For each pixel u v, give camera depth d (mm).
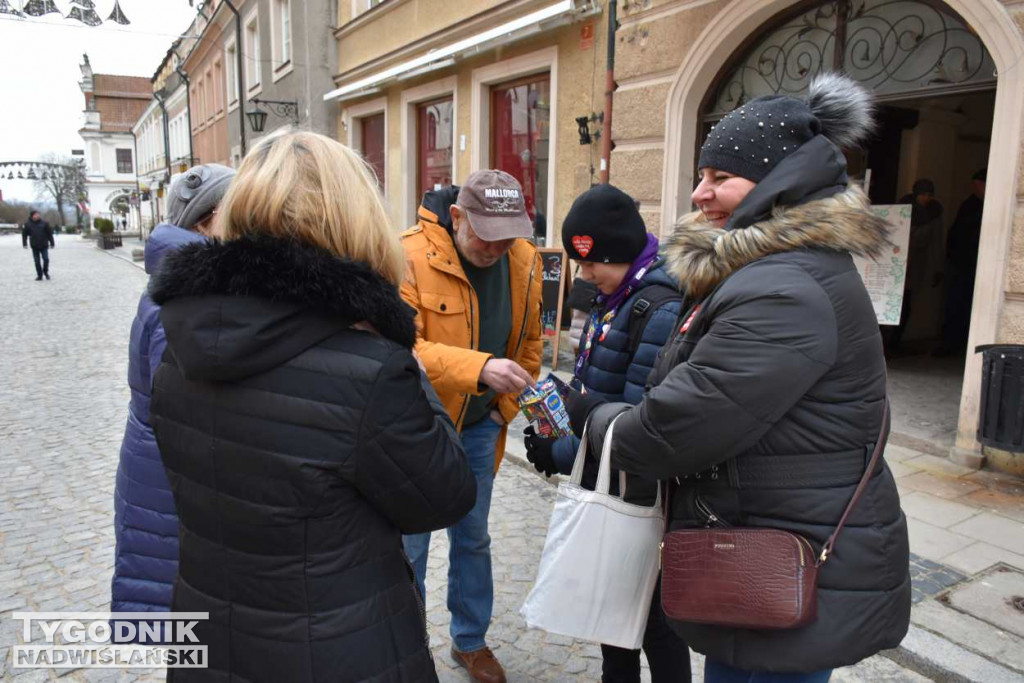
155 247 1854
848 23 5051
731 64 5871
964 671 2426
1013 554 3234
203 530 1227
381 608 1220
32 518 3801
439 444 1235
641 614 1670
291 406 1122
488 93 9250
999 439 3861
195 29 24062
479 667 2459
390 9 11172
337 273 1104
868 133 1506
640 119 6398
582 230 1871
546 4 7812
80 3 8516
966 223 6980
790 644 1291
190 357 1112
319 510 1144
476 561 2449
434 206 2199
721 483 1376
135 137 54156
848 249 1283
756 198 1342
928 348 7719
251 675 1184
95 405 6195
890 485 1372
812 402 1289
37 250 17891
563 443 1896
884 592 1314
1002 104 4008
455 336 2160
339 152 1221
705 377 1271
